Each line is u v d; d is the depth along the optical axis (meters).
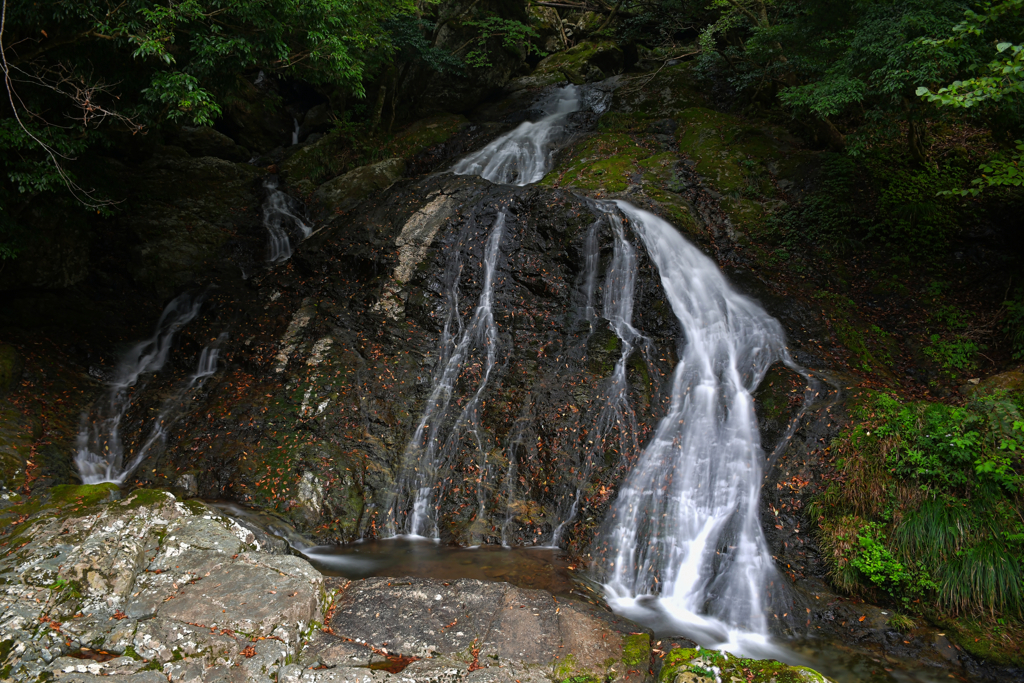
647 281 10.44
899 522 6.80
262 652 4.87
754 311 10.27
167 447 8.98
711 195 13.46
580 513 7.93
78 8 7.34
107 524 5.93
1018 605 6.11
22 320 10.53
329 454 8.69
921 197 12.34
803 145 14.97
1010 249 11.16
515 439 8.80
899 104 10.55
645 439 8.59
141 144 15.04
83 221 11.09
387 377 9.89
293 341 10.66
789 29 12.72
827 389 8.78
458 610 5.82
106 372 10.59
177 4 7.95
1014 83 6.26
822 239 12.02
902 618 6.33
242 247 13.39
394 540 7.88
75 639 4.89
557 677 5.06
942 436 7.14
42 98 8.85
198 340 11.01
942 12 9.41
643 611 6.77
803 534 7.22
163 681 4.50
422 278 11.05
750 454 8.18
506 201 11.71
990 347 9.90
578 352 9.72
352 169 16.20
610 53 21.48
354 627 5.52
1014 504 6.59
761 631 6.41
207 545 5.94
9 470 7.66
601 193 13.37
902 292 10.88
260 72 19.33
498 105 19.38
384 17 15.16
